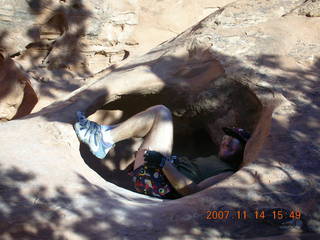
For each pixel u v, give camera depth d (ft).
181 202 11.09
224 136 14.87
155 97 16.65
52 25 20.99
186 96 16.29
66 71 21.25
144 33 22.35
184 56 16.63
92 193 11.23
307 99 13.84
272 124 12.95
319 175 11.35
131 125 14.21
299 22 16.81
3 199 10.65
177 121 17.44
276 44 15.80
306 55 15.48
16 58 20.98
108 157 17.79
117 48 22.03
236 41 16.14
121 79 15.99
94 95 15.47
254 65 15.11
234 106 15.60
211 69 15.84
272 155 12.05
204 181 13.41
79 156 13.57
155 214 10.61
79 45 21.30
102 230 10.02
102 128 14.11
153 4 22.62
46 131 13.82
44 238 9.82
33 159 12.27
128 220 10.34
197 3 23.17
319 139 12.44
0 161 11.98
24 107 20.44
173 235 9.99
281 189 11.02
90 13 21.02
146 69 16.46
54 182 11.41
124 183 17.84
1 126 14.10
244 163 13.11
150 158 13.05
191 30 18.10
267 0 17.97
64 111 14.76
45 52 21.39
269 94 14.24
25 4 20.01
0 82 20.62
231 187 11.23
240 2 18.07
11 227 9.97
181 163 14.34
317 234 10.16
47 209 10.48
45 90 20.07
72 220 10.23
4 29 19.94
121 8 21.75
